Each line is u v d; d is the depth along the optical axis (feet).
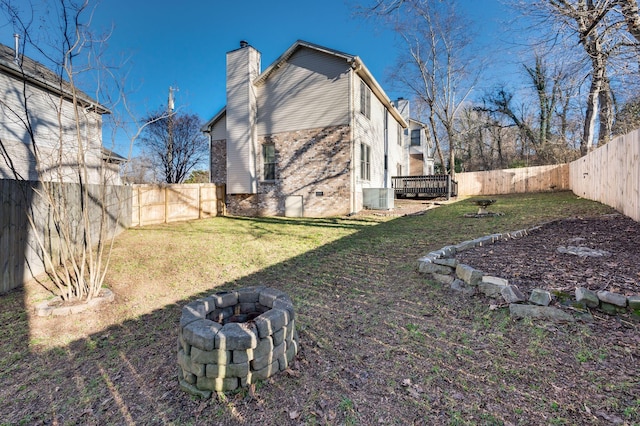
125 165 15.56
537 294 9.68
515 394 6.52
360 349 8.73
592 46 24.07
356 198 38.68
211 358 7.13
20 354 9.50
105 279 15.88
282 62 40.65
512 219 24.56
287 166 40.93
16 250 14.97
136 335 10.48
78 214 20.67
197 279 15.99
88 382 8.09
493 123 91.25
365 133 42.70
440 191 51.62
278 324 7.80
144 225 34.78
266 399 6.95
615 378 6.66
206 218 41.22
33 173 30.83
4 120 28.53
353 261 17.25
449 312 10.43
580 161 39.11
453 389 6.86
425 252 17.44
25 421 6.82
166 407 6.96
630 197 20.48
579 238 15.99
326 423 6.20
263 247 22.25
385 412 6.37
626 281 10.10
